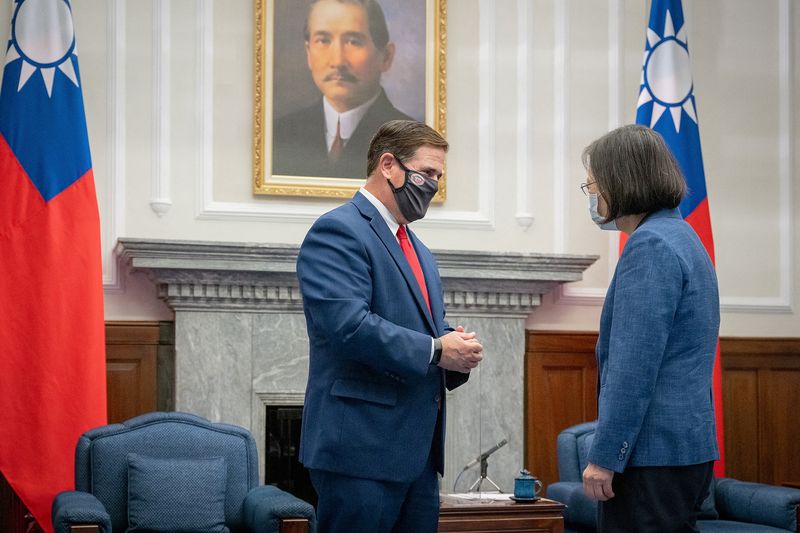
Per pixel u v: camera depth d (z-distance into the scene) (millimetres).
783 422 6016
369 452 2457
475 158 5742
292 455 5293
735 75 6160
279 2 5512
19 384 4617
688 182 5512
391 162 2662
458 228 5676
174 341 5238
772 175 6156
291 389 5270
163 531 4125
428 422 2527
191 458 4352
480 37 5793
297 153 5492
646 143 2484
